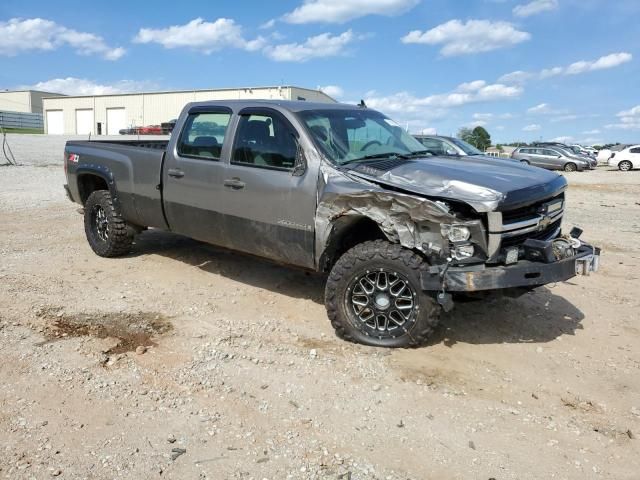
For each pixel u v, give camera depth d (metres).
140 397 3.71
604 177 28.64
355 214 4.41
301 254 4.93
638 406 3.76
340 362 4.25
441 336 4.77
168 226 6.26
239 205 5.28
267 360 4.27
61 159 23.19
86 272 6.48
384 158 5.00
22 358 4.22
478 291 4.41
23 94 83.69
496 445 3.28
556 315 5.39
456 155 5.58
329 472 3.00
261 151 5.16
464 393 3.86
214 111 5.68
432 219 4.07
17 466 2.98
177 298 5.63
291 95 48.44
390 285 4.37
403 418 3.54
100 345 4.49
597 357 4.49
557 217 4.82
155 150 6.25
